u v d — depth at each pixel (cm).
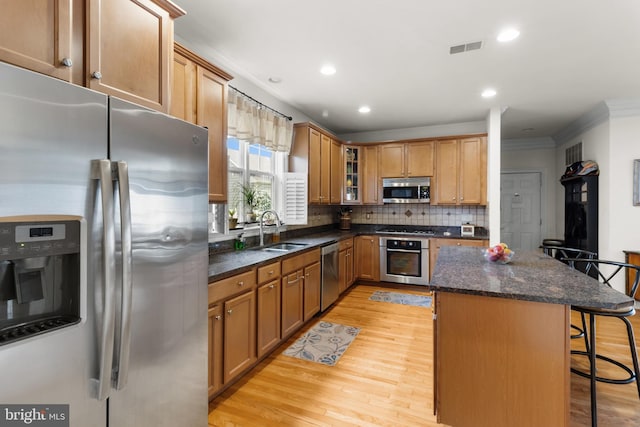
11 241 85
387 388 221
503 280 182
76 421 102
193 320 153
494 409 164
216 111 227
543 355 156
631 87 352
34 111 91
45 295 98
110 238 106
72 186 99
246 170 342
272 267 262
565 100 396
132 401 122
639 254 382
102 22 125
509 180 635
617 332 319
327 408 200
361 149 529
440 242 457
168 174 136
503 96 383
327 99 394
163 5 154
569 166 515
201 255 157
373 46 263
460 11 216
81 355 102
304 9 214
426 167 493
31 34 103
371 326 332
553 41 254
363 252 503
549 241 547
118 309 112
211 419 189
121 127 115
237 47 265
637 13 215
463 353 169
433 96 382
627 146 399
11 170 86
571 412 198
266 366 251
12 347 87
